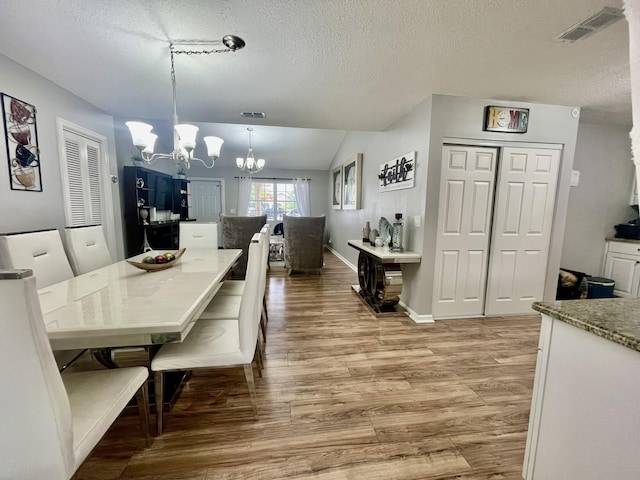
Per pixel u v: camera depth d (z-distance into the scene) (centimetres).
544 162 301
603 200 373
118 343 117
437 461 135
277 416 162
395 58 205
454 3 147
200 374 204
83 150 296
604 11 152
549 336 109
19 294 68
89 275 193
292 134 621
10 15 157
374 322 298
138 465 130
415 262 300
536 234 311
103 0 146
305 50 194
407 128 325
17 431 77
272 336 264
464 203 296
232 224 453
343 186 622
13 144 210
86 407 105
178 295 150
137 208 422
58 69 223
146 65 216
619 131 366
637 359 81
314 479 125
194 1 147
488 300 313
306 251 486
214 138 245
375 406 172
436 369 212
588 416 95
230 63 213
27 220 224
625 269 358
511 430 155
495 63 211
